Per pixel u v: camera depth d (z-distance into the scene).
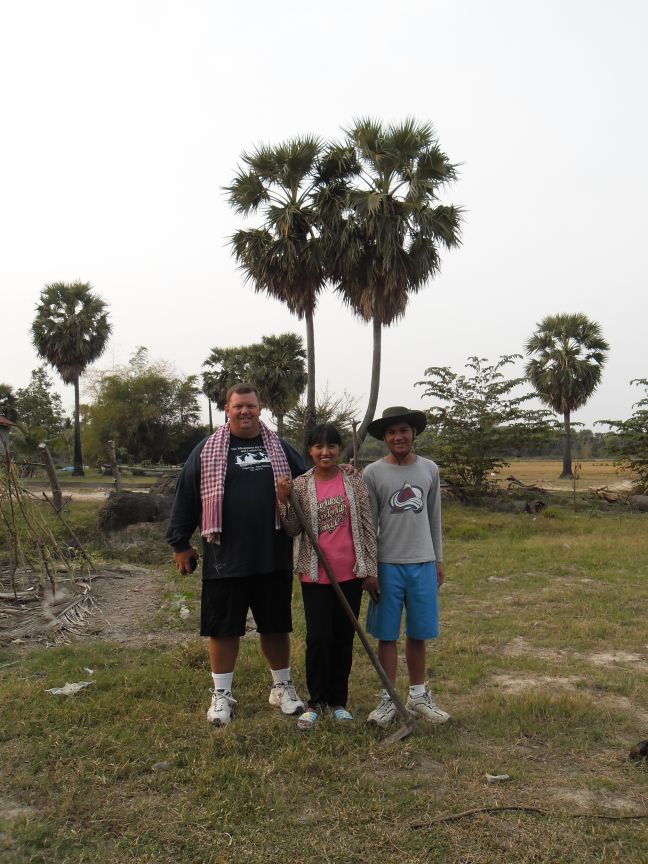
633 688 4.48
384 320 18.47
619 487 24.70
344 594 3.91
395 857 2.57
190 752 3.42
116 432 46.34
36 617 6.12
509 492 20.44
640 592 7.52
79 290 34.50
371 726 3.77
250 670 4.72
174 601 6.70
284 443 4.26
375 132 17.86
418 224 17.59
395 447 3.93
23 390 50.75
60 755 3.39
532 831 2.75
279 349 32.53
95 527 11.46
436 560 4.04
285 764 3.29
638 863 2.54
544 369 32.91
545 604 7.04
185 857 2.58
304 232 18.47
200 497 4.04
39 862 2.55
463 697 4.37
